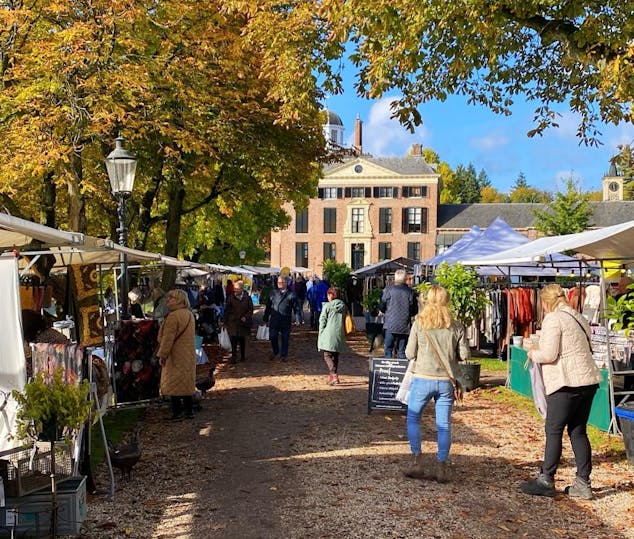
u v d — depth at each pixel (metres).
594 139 12.21
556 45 11.44
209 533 5.23
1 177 13.55
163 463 7.30
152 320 10.09
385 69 9.55
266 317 17.83
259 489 6.36
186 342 9.50
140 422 9.54
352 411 10.34
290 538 5.12
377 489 6.36
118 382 9.75
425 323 6.78
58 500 5.01
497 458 7.51
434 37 9.68
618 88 8.52
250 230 32.72
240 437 8.57
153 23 15.27
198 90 15.52
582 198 40.59
